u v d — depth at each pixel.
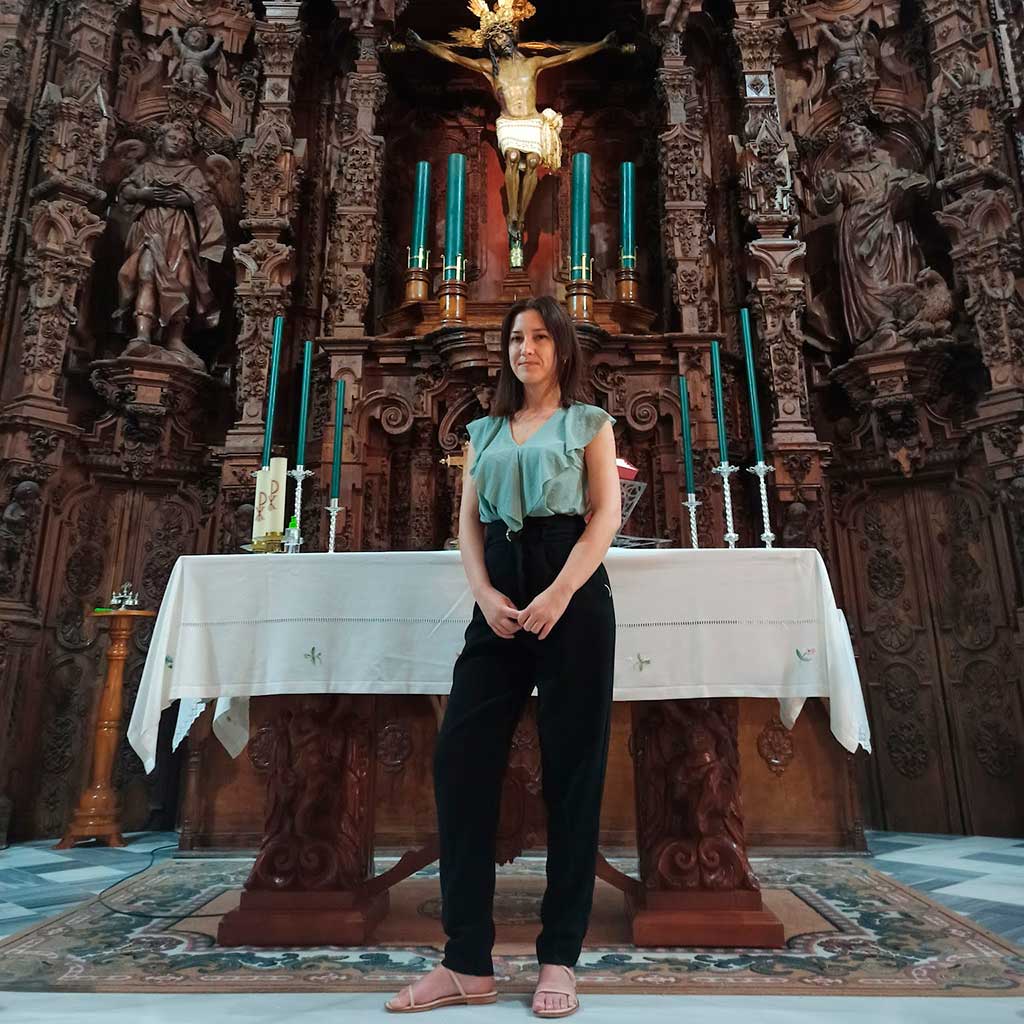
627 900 2.56
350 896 2.34
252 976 1.97
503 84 6.39
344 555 2.43
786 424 5.43
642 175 7.00
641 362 5.75
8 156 5.64
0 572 4.94
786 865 3.69
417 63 7.17
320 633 2.38
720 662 2.32
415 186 6.85
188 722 3.09
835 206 6.22
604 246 6.86
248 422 5.55
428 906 2.79
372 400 5.78
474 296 6.67
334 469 3.47
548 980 1.64
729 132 6.70
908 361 5.47
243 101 6.69
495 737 1.75
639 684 2.30
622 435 5.77
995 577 5.12
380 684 2.32
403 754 4.09
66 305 5.44
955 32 5.86
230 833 4.03
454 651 2.32
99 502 5.62
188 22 6.64
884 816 5.19
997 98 5.68
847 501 5.79
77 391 5.70
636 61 7.08
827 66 6.62
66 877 3.54
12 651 4.84
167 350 5.83
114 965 2.08
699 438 5.57
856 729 2.24
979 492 5.29
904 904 2.84
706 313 5.93
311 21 7.00
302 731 2.45
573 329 2.04
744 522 5.68
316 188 6.62
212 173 6.39
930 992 1.83
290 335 6.17
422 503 5.67
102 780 4.58
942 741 5.12
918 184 5.86
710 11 6.96
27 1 5.92
